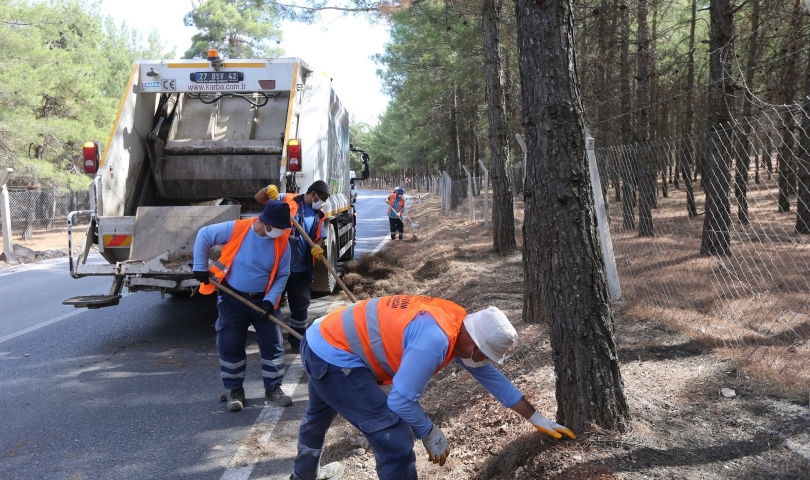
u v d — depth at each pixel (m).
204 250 4.73
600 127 17.61
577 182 3.18
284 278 4.90
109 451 4.10
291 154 7.28
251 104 8.31
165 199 8.27
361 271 10.08
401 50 23.78
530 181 3.35
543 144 3.20
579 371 3.26
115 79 29.17
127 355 6.35
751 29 14.77
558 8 3.12
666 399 3.80
